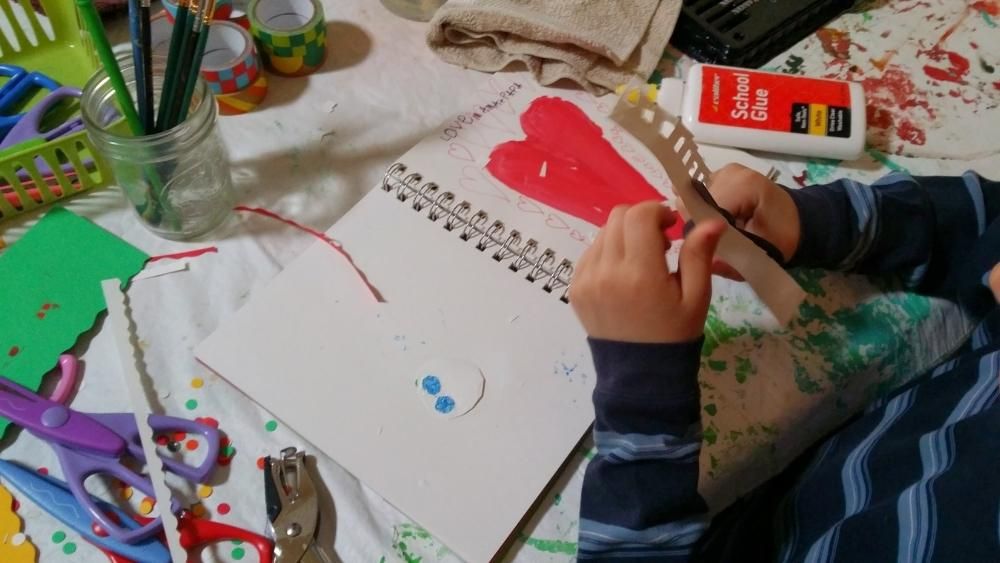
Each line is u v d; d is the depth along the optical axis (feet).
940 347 1.83
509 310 1.70
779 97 1.99
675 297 1.32
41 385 1.58
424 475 1.49
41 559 1.39
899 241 1.77
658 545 1.37
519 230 1.83
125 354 1.61
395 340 1.65
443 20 2.09
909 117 2.10
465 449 1.52
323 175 1.93
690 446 1.38
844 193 1.80
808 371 1.69
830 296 1.80
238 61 1.92
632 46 2.10
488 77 2.13
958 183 1.87
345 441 1.52
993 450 1.35
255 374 1.59
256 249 1.79
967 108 2.13
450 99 2.08
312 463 1.51
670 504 1.37
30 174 1.75
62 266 1.72
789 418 1.65
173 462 1.47
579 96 2.10
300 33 1.99
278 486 1.45
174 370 1.61
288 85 2.08
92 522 1.40
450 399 1.57
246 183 1.90
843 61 2.21
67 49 2.10
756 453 1.61
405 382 1.59
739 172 1.74
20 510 1.43
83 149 1.84
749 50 2.16
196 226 1.79
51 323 1.64
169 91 1.59
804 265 1.79
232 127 2.00
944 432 1.45
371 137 2.00
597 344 1.40
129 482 1.46
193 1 1.49
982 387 1.54
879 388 1.77
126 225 1.81
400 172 1.91
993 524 1.26
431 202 1.86
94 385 1.59
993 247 1.73
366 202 1.86
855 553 1.39
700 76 2.01
